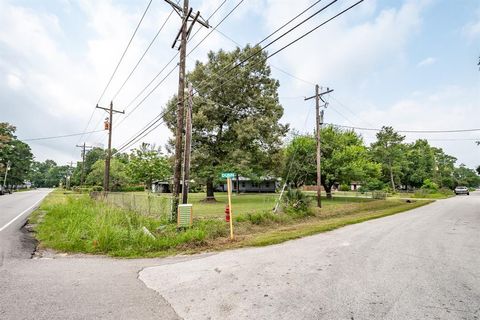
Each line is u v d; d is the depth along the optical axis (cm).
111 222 959
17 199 2905
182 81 1113
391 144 5997
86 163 8350
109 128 2712
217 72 2611
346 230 1045
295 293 416
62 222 1037
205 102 2669
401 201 2950
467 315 343
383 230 1032
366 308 363
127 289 441
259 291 426
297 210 1509
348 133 3553
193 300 395
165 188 6012
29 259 638
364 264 570
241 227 1096
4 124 5625
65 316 345
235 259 634
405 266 555
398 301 385
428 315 343
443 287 438
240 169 2530
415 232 980
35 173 13675
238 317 340
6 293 420
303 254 663
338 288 435
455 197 4075
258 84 2953
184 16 1126
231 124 2861
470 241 811
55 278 497
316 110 1970
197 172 2688
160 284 466
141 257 686
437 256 634
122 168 5719
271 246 777
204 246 812
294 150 3070
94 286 455
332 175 3027
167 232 927
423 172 6694
